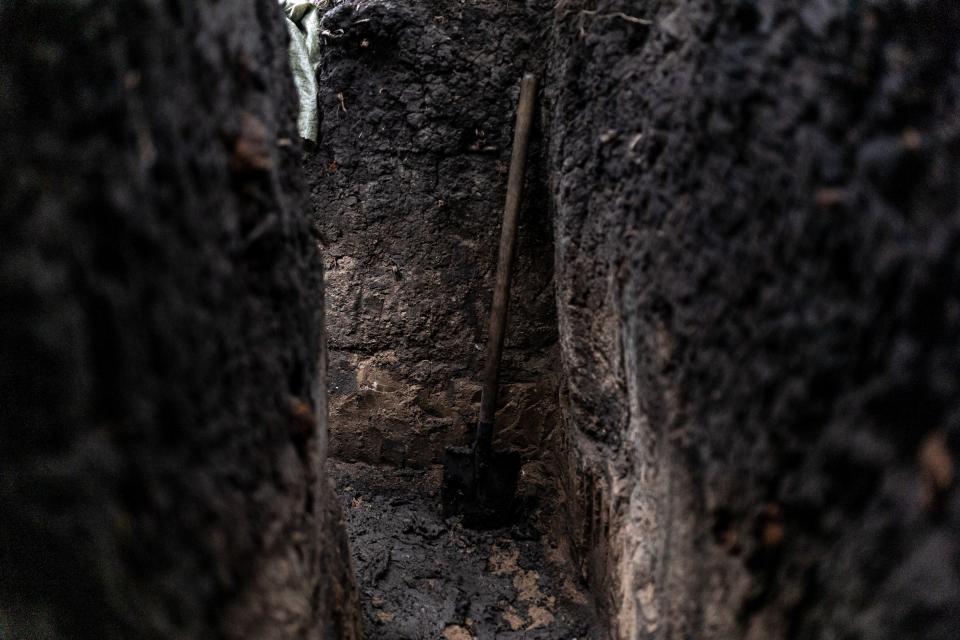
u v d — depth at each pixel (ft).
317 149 10.49
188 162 3.88
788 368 4.12
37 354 3.34
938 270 3.66
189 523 3.68
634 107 6.14
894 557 3.44
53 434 3.39
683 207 5.17
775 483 4.16
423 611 8.36
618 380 6.95
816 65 4.28
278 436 4.75
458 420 11.32
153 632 3.59
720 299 4.72
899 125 4.02
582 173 7.49
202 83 4.13
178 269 3.69
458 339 11.05
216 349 4.01
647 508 6.00
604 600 7.59
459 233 10.64
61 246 3.31
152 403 3.45
